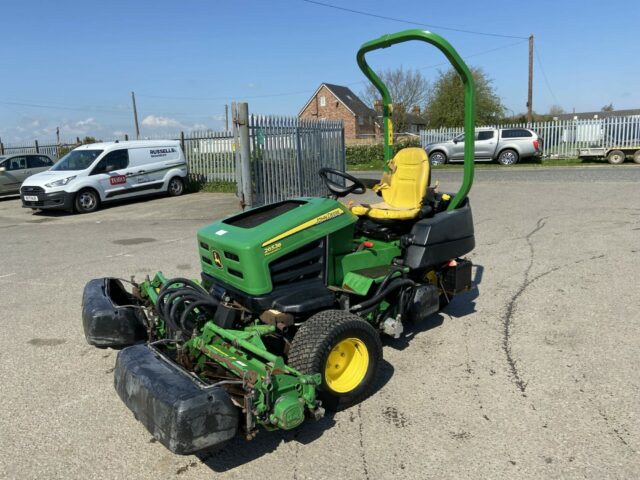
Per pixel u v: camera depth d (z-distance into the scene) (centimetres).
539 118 4878
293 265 384
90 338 429
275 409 298
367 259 444
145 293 459
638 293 576
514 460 305
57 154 2777
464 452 315
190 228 1067
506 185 1475
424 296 448
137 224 1147
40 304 605
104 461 317
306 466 307
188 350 361
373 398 381
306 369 336
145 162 1502
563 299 570
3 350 479
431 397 380
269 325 363
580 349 448
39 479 302
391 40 465
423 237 455
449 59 453
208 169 1741
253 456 318
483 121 4603
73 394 398
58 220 1259
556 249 773
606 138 2277
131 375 307
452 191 1381
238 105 1157
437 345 470
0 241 1002
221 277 396
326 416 359
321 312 364
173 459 318
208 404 274
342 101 5956
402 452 317
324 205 403
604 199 1166
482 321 521
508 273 671
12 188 1744
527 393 380
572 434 328
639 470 292
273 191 1288
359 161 3014
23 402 387
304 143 1393
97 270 751
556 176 1648
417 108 5525
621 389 379
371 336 368
